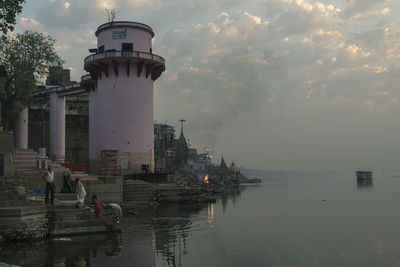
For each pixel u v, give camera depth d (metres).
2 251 15.77
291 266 15.62
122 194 35.78
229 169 174.88
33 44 41.75
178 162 115.44
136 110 51.19
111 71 51.47
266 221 31.16
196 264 14.95
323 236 23.81
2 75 36.19
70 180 31.52
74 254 15.44
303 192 95.31
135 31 51.88
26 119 56.09
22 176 28.58
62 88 56.81
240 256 16.95
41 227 18.56
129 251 16.30
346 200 63.09
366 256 17.92
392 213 39.88
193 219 28.97
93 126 55.19
